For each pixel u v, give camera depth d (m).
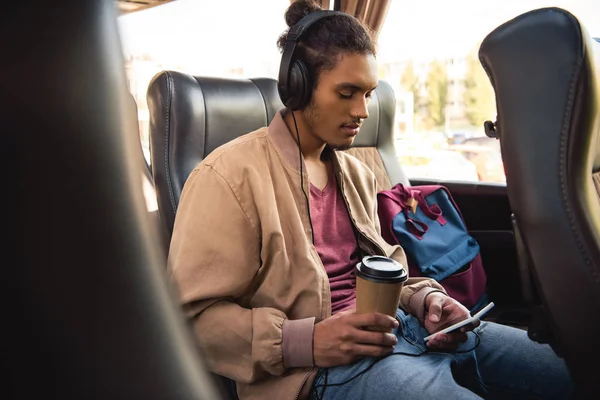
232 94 1.39
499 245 1.61
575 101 0.68
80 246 0.13
